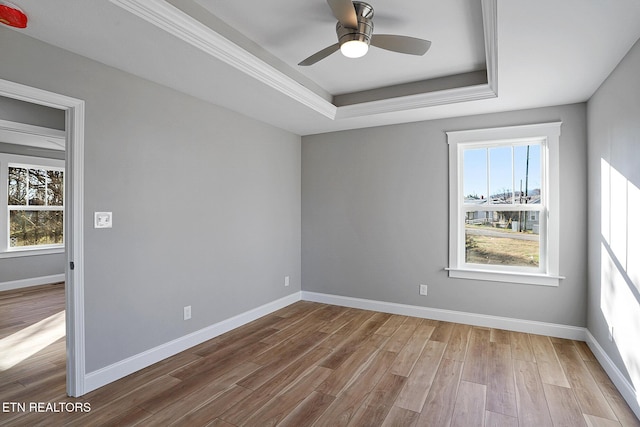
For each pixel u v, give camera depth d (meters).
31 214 5.77
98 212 2.38
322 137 4.58
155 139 2.78
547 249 3.38
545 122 3.35
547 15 1.78
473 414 2.09
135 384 2.44
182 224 3.02
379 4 2.17
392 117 3.78
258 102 3.28
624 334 2.25
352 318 3.94
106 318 2.44
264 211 4.05
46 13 1.78
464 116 3.71
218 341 3.25
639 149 1.99
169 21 1.95
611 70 2.46
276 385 2.43
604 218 2.66
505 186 3.63
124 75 2.55
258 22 2.40
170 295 2.92
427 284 3.93
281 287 4.36
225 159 3.48
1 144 5.35
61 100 2.18
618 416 2.06
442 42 2.66
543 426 1.97
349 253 4.41
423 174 3.94
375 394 2.31
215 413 2.10
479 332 3.46
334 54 2.87
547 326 3.37
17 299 4.75
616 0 1.64
